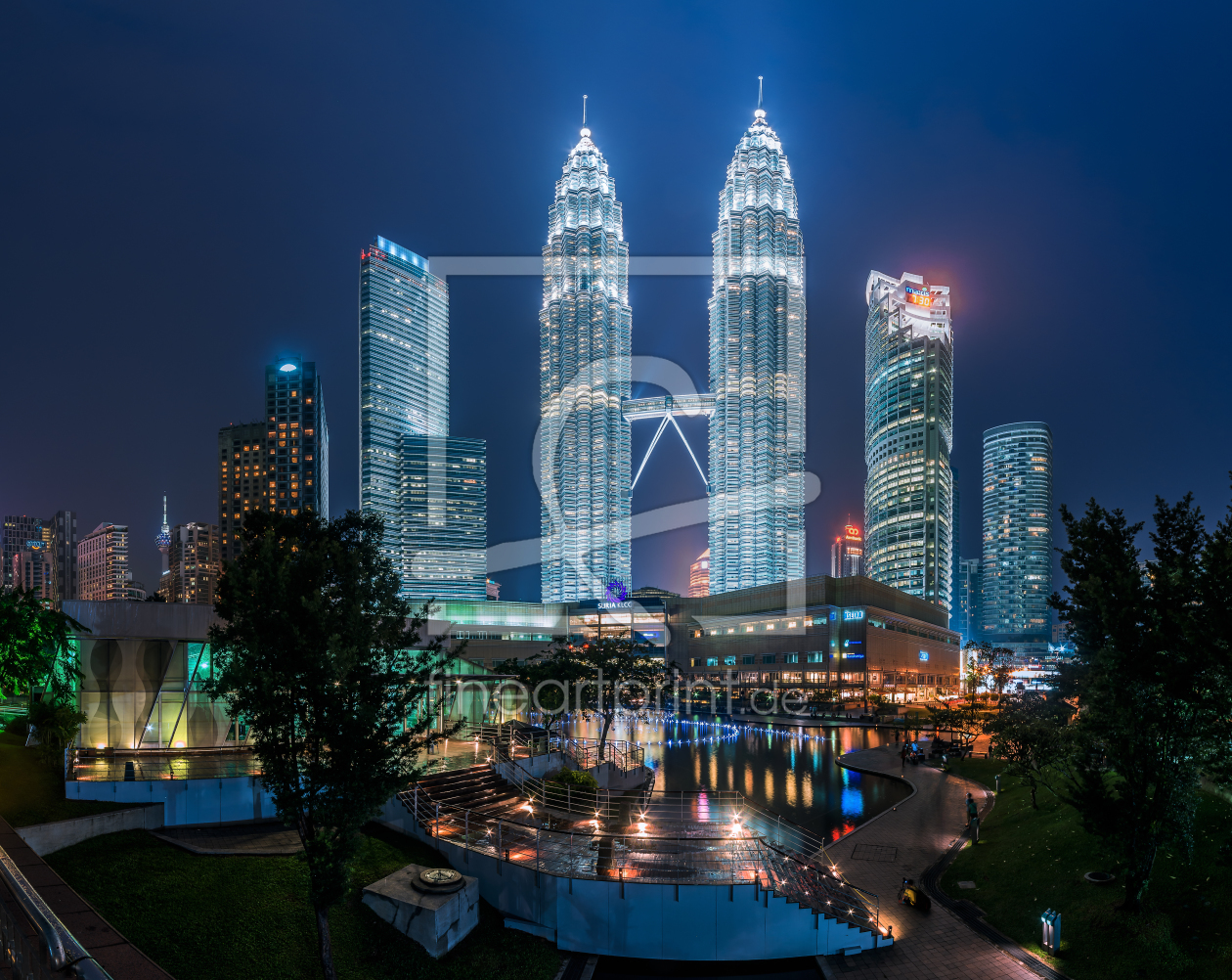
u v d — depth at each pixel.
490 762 30.03
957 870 25.97
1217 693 16.05
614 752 45.66
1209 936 17.23
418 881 18.59
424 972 16.62
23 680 26.22
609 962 19.05
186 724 31.19
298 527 21.70
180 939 15.42
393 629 14.40
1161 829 18.16
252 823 23.25
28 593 26.84
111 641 30.66
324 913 13.91
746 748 64.00
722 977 18.64
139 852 19.05
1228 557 15.36
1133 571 18.33
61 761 24.42
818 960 18.88
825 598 148.88
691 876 20.33
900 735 75.69
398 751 14.45
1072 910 20.22
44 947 5.79
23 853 10.55
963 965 18.50
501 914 20.05
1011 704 35.62
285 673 13.01
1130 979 16.77
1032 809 31.14
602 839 22.34
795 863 22.33
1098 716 18.75
